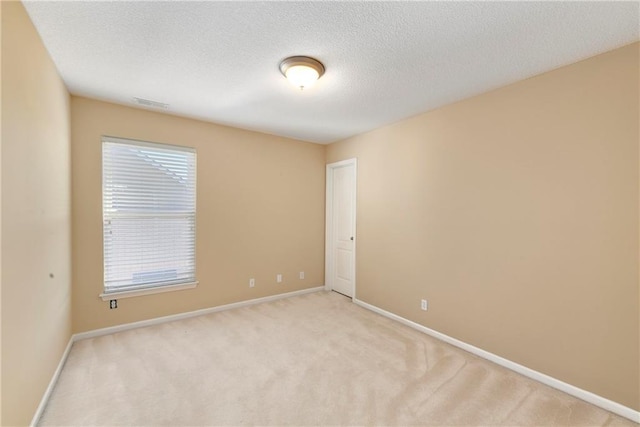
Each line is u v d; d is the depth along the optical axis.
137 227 3.10
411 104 2.88
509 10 1.55
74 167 2.75
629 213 1.83
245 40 1.85
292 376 2.23
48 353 1.95
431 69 2.19
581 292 2.02
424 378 2.22
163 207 3.25
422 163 3.13
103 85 2.51
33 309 1.67
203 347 2.68
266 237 4.04
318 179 4.58
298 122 3.50
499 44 1.86
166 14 1.61
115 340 2.80
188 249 3.43
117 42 1.87
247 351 2.62
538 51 1.93
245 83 2.46
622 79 1.86
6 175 1.35
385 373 2.28
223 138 3.64
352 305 3.93
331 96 2.70
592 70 1.98
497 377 2.25
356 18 1.63
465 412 1.85
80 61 2.11
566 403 1.96
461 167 2.76
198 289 3.49
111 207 2.96
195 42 1.88
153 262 3.20
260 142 3.96
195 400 1.94
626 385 1.84
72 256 2.74
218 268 3.63
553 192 2.15
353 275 4.06
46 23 1.67
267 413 1.83
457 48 1.91
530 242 2.28
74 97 2.74
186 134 3.37
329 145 4.57
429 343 2.83
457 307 2.78
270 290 4.10
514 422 1.78
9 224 1.37
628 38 1.78
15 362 1.44
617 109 1.88
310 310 3.72
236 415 1.81
